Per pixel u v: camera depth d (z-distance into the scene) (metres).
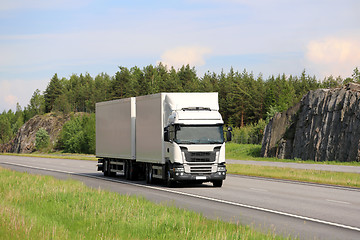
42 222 13.67
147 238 12.11
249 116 176.00
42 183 27.56
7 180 29.00
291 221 16.78
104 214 15.42
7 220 13.19
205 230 13.16
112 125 39.62
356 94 72.31
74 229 13.36
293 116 84.44
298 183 34.06
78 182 30.27
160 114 31.34
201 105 31.16
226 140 30.59
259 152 91.94
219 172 29.98
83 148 166.62
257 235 12.77
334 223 16.38
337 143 71.12
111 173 41.38
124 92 198.75
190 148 29.67
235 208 20.33
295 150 79.44
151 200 23.20
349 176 38.78
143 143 34.12
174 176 29.66
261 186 31.58
